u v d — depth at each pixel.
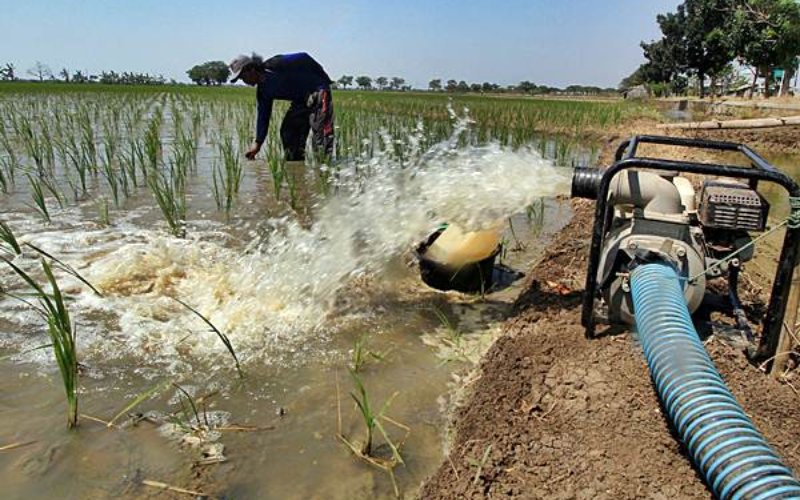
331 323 3.67
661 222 3.21
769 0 25.75
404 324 3.72
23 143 9.52
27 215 5.61
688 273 3.14
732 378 2.88
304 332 3.55
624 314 3.30
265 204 6.25
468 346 3.48
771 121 7.47
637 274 3.03
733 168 2.82
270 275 4.25
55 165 8.10
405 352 3.38
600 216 3.12
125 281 4.06
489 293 4.24
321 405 2.85
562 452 2.44
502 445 2.49
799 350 3.11
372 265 4.48
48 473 2.32
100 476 2.32
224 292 3.97
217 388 2.96
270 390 2.96
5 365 3.05
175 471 2.37
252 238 5.09
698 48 33.53
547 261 4.72
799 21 24.80
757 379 2.88
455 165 6.23
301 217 5.73
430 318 3.82
